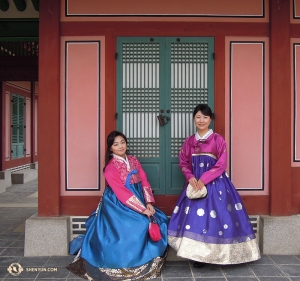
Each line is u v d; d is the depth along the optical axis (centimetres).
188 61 384
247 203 384
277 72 377
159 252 320
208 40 383
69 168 380
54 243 365
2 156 900
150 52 384
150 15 382
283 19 377
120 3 380
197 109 339
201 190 321
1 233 452
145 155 386
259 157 385
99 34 380
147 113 386
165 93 385
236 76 383
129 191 329
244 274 323
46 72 371
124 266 306
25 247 364
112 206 327
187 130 386
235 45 383
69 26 379
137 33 381
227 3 383
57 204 373
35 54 797
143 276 311
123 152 343
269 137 383
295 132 388
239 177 385
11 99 967
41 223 364
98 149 380
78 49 379
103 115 381
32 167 1126
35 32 519
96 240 322
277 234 368
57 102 372
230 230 317
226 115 383
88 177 381
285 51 377
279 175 378
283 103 378
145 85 384
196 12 382
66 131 380
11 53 796
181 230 321
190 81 385
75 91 380
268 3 383
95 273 312
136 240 312
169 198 382
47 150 372
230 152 383
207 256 311
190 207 325
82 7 379
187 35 382
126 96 385
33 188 867
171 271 331
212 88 384
